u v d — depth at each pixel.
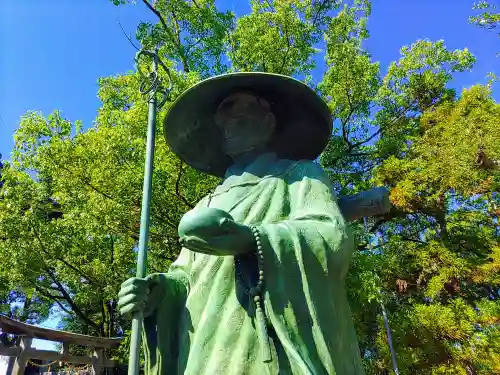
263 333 2.38
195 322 2.73
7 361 13.47
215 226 2.36
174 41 12.46
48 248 12.62
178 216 10.60
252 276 2.60
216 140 3.85
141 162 10.11
